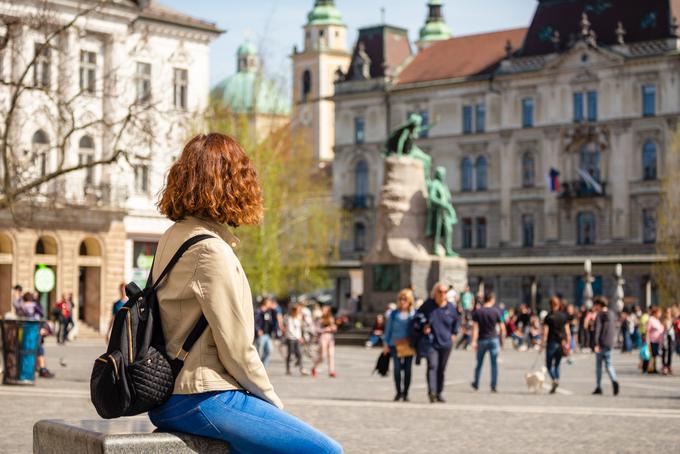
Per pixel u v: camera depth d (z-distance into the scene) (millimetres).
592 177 117688
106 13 68062
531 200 121000
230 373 6051
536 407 25625
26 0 40219
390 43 133625
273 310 60094
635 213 115562
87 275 71250
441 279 54906
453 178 126438
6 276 66812
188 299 6031
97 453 5891
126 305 6070
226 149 6348
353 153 132625
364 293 57000
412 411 24156
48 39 35062
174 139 71312
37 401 24547
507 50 122562
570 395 30328
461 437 19172
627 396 29984
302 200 83812
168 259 6137
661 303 88688
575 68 118125
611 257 114750
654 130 114688
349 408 24703
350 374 39750
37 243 68625
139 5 72062
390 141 56156
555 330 30859
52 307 68750
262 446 6027
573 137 118125
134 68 72812
